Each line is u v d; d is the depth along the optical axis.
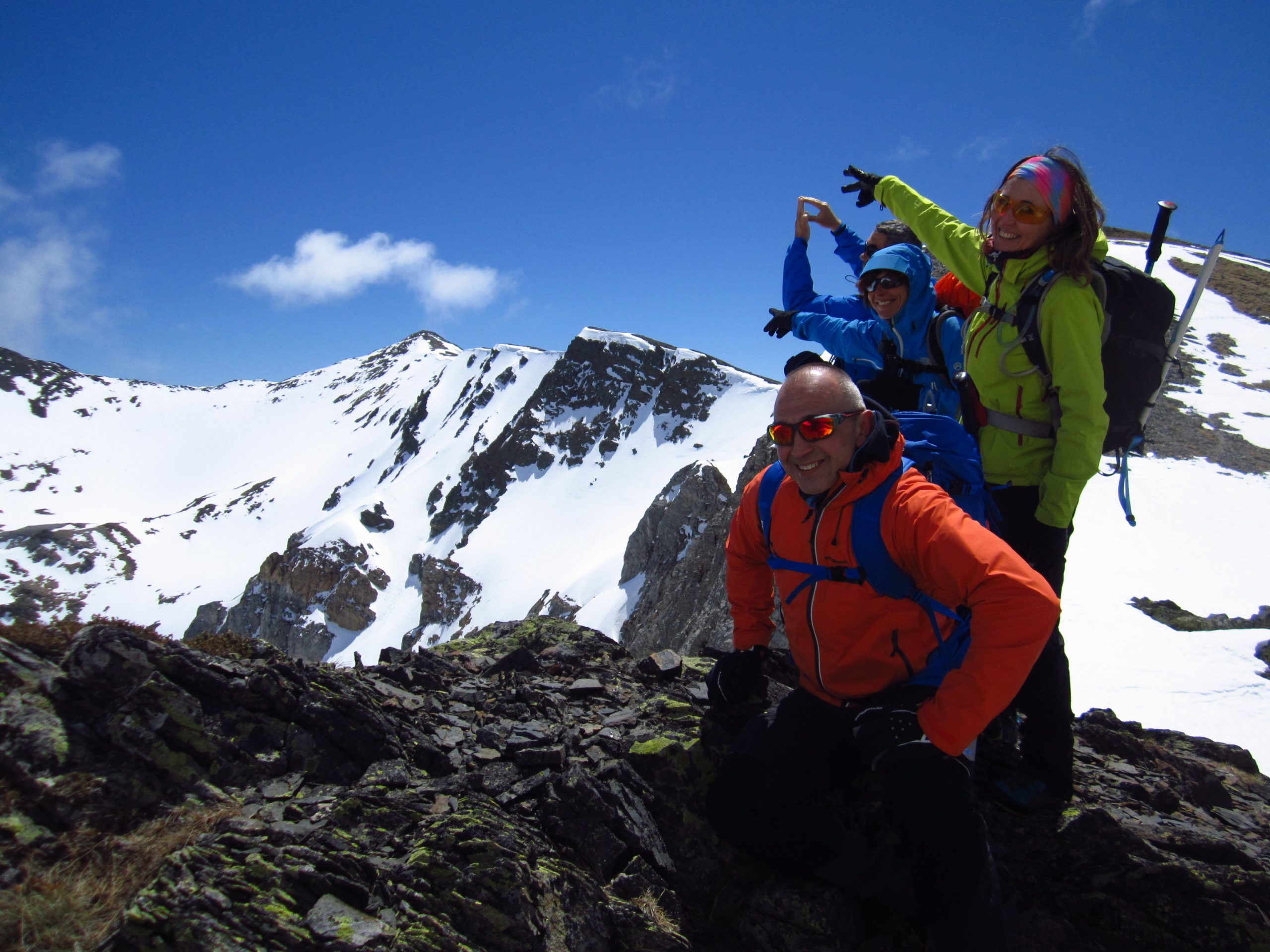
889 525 3.57
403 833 3.66
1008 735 4.85
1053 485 4.12
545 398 188.62
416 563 153.12
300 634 143.75
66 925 3.15
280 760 4.06
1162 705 23.38
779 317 6.21
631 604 93.50
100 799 3.66
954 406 5.04
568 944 3.35
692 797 4.29
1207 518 42.78
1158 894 3.90
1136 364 4.28
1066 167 4.05
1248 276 95.81
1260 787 5.69
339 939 3.06
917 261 4.98
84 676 4.01
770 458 22.89
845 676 3.89
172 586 188.88
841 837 3.78
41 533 193.50
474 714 4.91
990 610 3.29
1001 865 4.16
